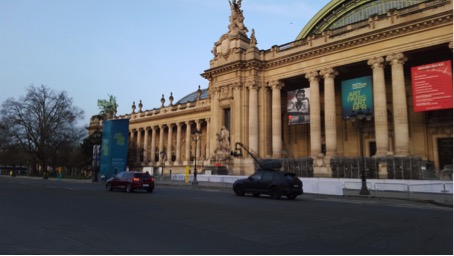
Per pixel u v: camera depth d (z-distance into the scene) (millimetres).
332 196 29125
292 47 52125
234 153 48750
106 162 46938
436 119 45688
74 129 86125
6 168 137000
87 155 84812
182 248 8961
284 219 14086
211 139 58875
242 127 54031
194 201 21250
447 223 13320
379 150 41719
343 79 53594
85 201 21219
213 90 59531
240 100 54594
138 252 8469
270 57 54656
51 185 42250
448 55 43344
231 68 55812
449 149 44438
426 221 13789
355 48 45000
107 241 9797
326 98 47188
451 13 36906
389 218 14516
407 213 16438
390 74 49469
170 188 38344
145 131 99812
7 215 14961
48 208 17531
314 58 49125
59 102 82875
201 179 49812
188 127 87625
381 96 42062
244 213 15789
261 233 11148
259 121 54281
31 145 82812
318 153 47406
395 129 40656
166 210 16781
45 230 11477
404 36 40781
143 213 15750
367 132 51125
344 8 61750
